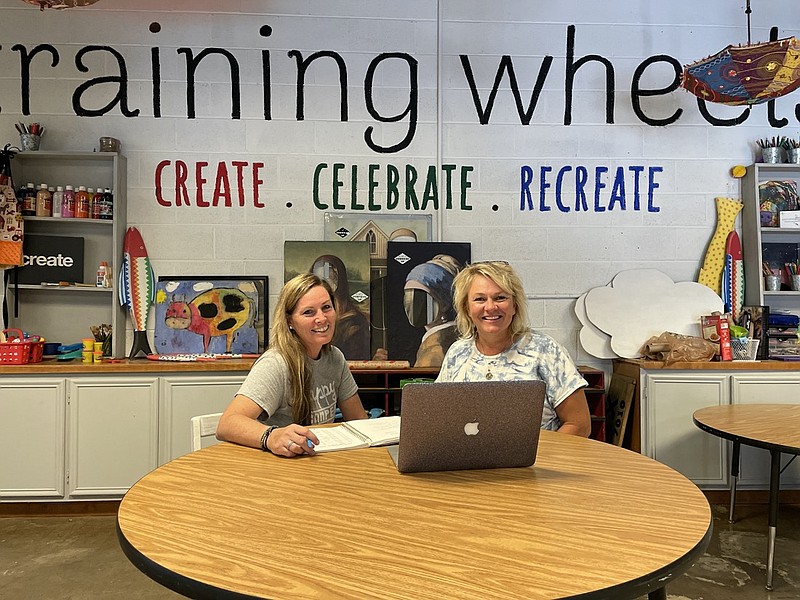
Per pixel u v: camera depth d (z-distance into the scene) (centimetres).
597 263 416
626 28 421
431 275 395
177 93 401
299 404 212
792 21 424
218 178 401
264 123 405
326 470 159
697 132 421
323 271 393
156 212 397
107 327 389
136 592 266
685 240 420
